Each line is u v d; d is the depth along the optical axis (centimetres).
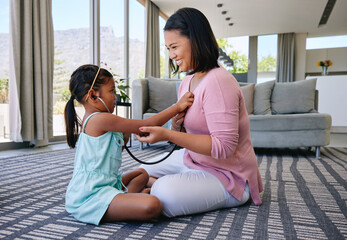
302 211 114
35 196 135
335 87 545
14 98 293
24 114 301
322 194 140
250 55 888
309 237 90
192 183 106
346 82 539
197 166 116
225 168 113
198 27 96
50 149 307
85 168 105
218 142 96
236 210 115
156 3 597
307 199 131
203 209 108
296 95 324
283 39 859
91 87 104
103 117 103
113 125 102
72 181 106
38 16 313
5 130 305
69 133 112
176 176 108
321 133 265
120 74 491
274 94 335
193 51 98
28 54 298
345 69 867
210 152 97
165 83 355
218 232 93
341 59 869
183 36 98
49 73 325
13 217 107
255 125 280
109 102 109
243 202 118
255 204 121
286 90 330
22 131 301
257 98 334
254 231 94
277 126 274
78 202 103
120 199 98
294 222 102
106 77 108
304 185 159
